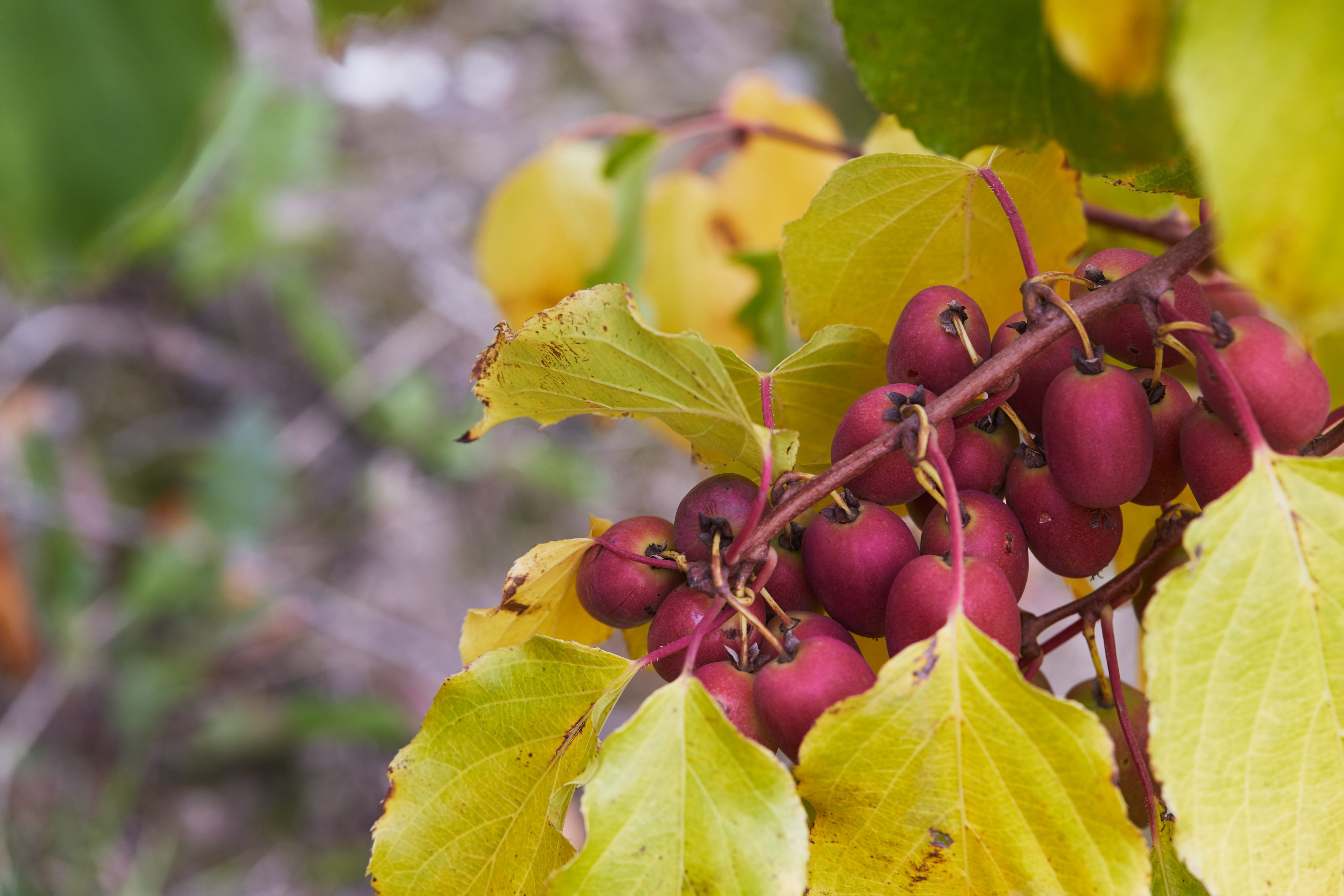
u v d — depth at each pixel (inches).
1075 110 19.2
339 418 78.7
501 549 78.7
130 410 73.2
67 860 60.3
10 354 69.4
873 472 20.1
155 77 17.1
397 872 20.4
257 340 78.5
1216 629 18.6
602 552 20.9
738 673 19.9
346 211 83.5
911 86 19.3
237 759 66.5
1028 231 22.1
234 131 65.8
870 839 19.3
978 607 19.3
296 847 64.4
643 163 36.2
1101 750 18.6
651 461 83.7
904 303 22.5
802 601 20.7
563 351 20.4
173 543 66.0
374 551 75.5
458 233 86.2
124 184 17.1
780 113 37.8
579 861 19.1
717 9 101.9
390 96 90.4
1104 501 19.9
